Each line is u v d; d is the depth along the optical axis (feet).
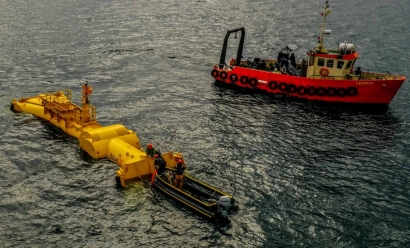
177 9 389.60
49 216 105.19
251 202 112.16
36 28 306.35
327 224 104.53
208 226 101.91
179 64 238.27
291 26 332.60
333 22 348.59
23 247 95.25
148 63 237.86
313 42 287.28
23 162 128.57
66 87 197.36
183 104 180.14
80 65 230.48
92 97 185.16
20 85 198.29
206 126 158.51
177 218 104.17
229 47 274.98
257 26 332.19
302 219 106.11
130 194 112.68
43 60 237.04
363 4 428.15
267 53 262.67
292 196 115.44
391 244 98.32
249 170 128.06
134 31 306.55
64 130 147.13
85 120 142.10
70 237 98.43
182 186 113.29
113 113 168.25
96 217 104.78
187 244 96.48
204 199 108.37
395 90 175.42
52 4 397.39
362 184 122.21
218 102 183.21
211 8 398.83
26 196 112.57
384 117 170.91
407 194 117.80
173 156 124.98
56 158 130.21
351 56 182.19
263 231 101.24
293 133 154.51
